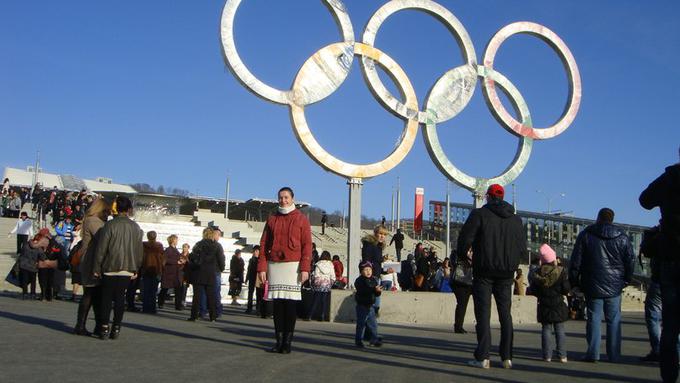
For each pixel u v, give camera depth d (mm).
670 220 6965
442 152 20281
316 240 43438
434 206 54500
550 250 10141
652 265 8031
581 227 41781
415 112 19906
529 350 11570
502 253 8750
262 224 45031
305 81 18531
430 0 20375
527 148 21359
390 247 41438
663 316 7156
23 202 48531
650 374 8914
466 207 50625
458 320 14672
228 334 11773
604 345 13031
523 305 19391
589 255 10195
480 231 8867
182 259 19391
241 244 30156
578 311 22016
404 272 21891
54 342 9188
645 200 7324
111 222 9883
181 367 7582
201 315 15977
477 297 8945
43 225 34688
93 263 9805
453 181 20531
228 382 6785
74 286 18938
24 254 18094
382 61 19547
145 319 14531
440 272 20562
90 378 6664
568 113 21906
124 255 9836
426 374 7992
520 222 8945
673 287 7020
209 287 15281
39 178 61438
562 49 21922
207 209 48125
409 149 19766
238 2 17844
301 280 9141
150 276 17156
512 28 21422
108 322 9836
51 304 17094
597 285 10109
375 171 19234
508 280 8984
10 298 18141
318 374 7566
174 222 33500
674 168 7035
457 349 11219
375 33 19578
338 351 10000
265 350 9492
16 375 6648
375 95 19469
